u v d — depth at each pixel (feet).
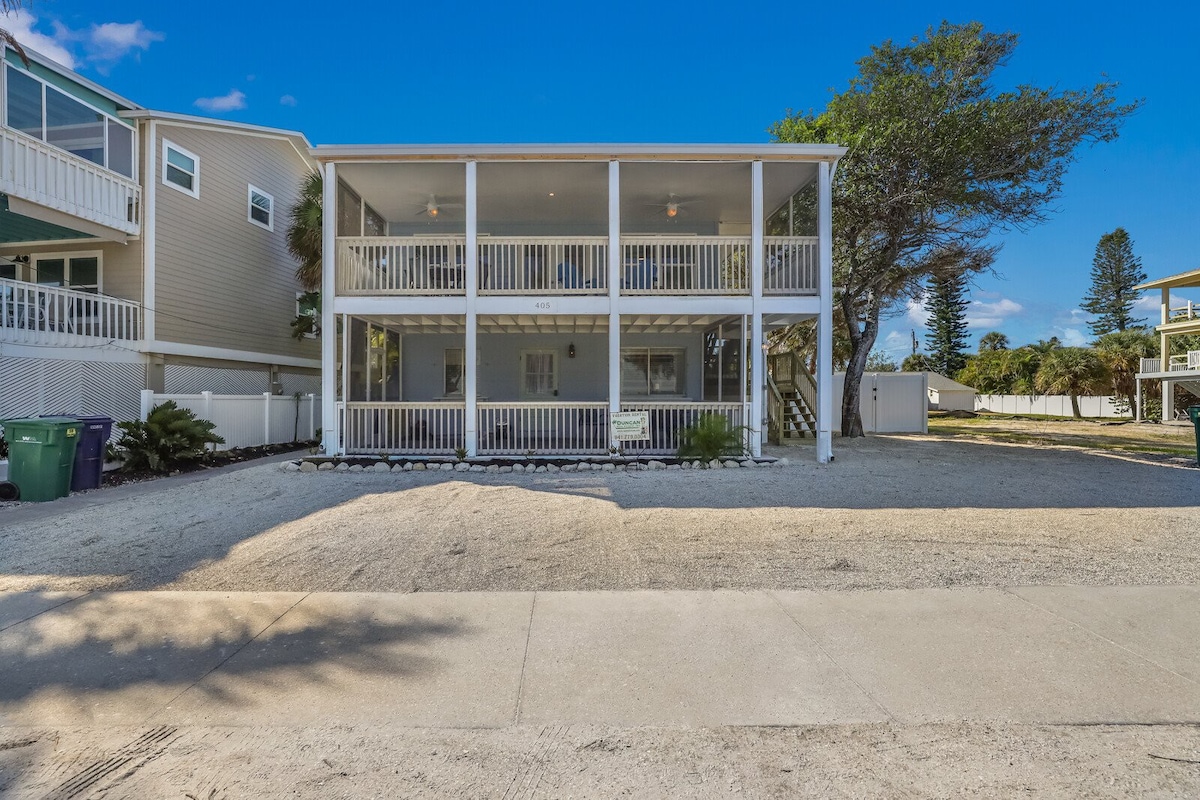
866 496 26.89
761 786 8.26
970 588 15.66
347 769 8.60
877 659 11.84
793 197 43.65
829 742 9.23
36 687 10.77
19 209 37.65
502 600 14.96
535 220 49.78
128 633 12.98
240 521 22.54
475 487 29.09
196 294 49.47
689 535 20.63
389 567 17.47
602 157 37.01
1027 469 35.40
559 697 10.49
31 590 15.47
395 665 11.63
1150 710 10.01
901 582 16.16
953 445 50.88
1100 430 74.69
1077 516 23.17
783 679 11.09
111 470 35.55
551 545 19.58
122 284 45.16
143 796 8.04
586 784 8.31
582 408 39.52
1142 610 14.15
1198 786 8.20
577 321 44.47
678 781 8.37
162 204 46.37
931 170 49.60
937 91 48.65
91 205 41.14
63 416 34.60
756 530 21.21
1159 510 24.20
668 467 34.91
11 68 37.32
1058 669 11.39
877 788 8.20
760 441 37.68
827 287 37.42
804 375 59.06
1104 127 47.91
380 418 40.88
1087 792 8.11
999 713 9.96
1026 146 48.11
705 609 14.35
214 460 40.47
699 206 46.34
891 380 68.54
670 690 10.73
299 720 9.79
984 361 164.86
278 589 15.74
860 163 50.70
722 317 42.01
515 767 8.66
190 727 9.59
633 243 38.58
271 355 57.82
